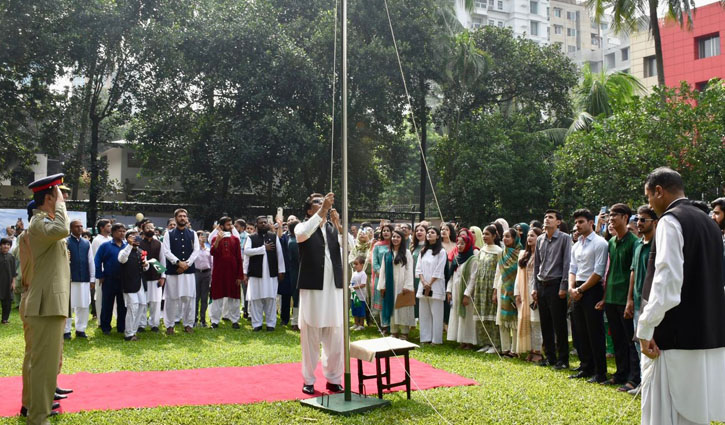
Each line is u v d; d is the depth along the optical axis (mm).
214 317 11703
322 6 26438
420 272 10117
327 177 27062
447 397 6316
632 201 17797
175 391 6473
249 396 6289
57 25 22109
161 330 11297
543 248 8188
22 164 23281
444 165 27750
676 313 3951
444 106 29859
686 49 34156
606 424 5465
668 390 3984
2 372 7348
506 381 7117
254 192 29250
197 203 26250
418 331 11547
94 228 24922
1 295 12031
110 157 34625
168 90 24828
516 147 26078
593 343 7246
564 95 30516
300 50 23375
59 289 5203
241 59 24078
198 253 11234
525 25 68938
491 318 9242
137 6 22734
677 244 3889
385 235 10922
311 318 6371
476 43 30188
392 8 24812
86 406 5848
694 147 17516
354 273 11445
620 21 22266
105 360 8227
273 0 26391
